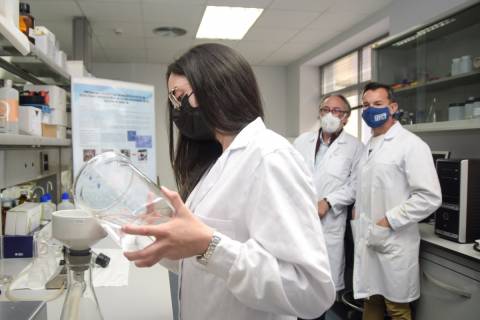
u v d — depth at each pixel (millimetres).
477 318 1627
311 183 727
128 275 1283
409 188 2006
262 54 5145
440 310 1854
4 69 1778
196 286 812
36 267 1271
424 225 2273
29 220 1541
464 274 1696
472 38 2230
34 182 2398
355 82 4566
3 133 1134
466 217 1822
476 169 1823
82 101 1959
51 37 1822
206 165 977
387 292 2004
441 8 2688
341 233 2545
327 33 4188
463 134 2441
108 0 3193
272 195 669
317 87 5480
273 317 786
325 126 2643
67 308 744
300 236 653
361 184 2215
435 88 2500
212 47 785
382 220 1954
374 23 3555
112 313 1000
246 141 762
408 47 2705
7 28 958
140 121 2170
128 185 687
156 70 5660
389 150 2072
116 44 4570
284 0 3232
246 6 3363
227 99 763
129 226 581
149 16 3596
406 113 2746
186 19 3693
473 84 2238
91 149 1974
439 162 1961
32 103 1729
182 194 976
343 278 2584
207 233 621
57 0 3184
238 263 625
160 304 1060
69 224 684
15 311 680
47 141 1628
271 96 5934
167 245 600
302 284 644
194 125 824
